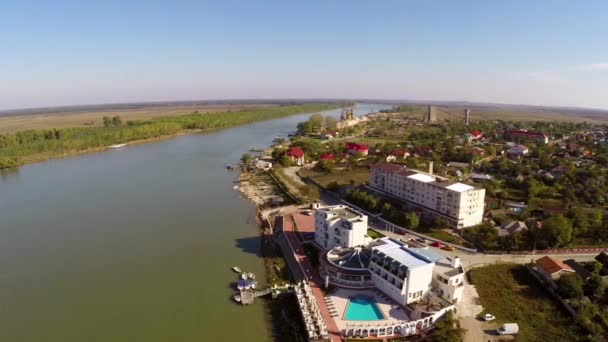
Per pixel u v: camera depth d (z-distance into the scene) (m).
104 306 94.25
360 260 104.12
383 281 96.50
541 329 83.00
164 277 107.94
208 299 97.31
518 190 187.38
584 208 152.50
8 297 98.19
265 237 135.50
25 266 114.25
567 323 84.69
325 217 122.19
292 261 117.00
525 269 109.69
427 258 95.19
